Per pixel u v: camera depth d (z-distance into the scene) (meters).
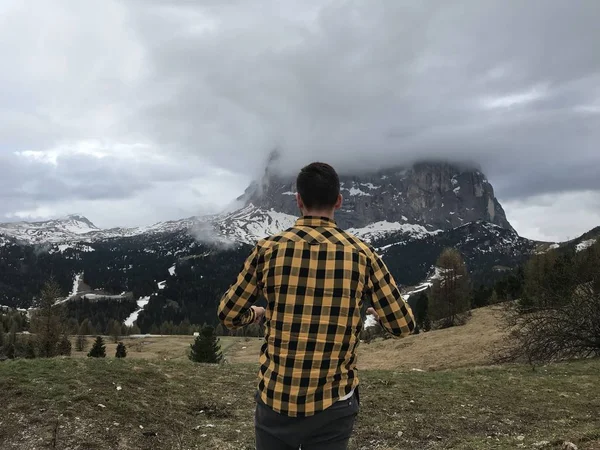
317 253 2.31
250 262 2.44
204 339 27.28
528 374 11.00
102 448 5.46
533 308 16.16
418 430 6.70
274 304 2.32
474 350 23.89
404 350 31.08
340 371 2.29
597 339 14.76
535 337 15.40
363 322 2.43
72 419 6.01
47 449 5.25
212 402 7.69
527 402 8.22
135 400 7.12
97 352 37.69
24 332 93.31
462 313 45.09
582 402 8.20
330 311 2.26
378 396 8.37
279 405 2.25
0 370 7.63
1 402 6.28
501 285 61.03
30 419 5.88
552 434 6.34
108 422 6.12
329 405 2.24
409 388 9.07
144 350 70.94
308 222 2.46
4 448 5.21
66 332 35.31
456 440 6.35
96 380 7.64
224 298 2.48
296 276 2.28
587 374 10.89
